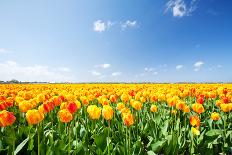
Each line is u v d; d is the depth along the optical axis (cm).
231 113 108
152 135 80
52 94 147
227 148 80
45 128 84
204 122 94
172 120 92
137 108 83
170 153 68
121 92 156
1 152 60
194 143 75
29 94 122
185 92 142
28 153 62
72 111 66
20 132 70
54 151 56
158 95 121
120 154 62
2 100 106
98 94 128
